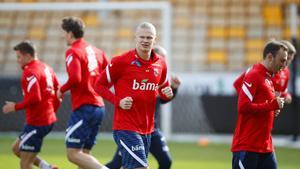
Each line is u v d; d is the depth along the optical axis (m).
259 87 20.53
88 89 25.53
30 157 26.66
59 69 65.56
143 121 21.52
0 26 70.25
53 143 49.41
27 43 26.14
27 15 72.00
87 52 25.62
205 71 59.56
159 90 22.64
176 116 55.47
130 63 21.36
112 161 26.14
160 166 26.92
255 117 20.59
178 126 55.38
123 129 21.22
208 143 50.81
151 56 21.73
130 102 20.62
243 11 73.06
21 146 26.48
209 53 67.69
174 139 53.81
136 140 21.09
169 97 22.34
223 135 54.84
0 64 65.12
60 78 55.53
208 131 55.00
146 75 21.42
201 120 55.00
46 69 26.59
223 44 68.69
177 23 71.62
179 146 48.28
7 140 51.16
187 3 74.69
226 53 67.62
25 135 26.41
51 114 26.88
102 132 55.09
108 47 67.56
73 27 25.59
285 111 52.56
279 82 24.91
